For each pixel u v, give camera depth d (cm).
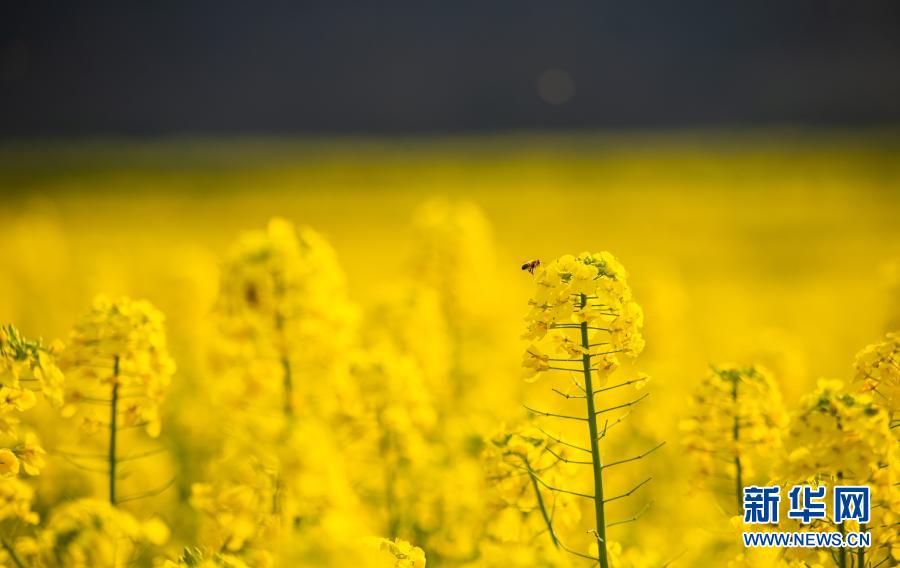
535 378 529
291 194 6519
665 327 1469
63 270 2159
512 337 1575
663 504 818
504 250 3853
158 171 8625
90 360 596
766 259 3825
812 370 1514
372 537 519
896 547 512
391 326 1075
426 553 662
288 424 646
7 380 545
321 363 751
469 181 7262
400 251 3494
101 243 3622
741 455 600
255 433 638
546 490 593
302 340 746
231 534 546
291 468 596
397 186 6981
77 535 531
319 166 8694
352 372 735
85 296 1905
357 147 15238
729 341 1789
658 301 1477
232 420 737
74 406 602
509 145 14462
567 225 4862
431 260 1311
